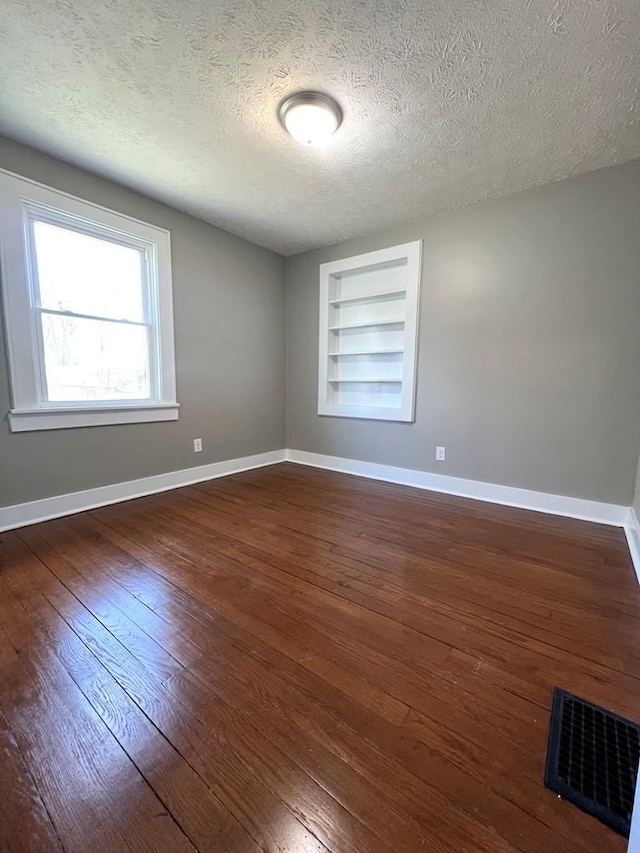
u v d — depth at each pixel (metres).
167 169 2.48
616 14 1.37
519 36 1.47
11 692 1.16
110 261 2.77
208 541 2.24
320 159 2.34
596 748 0.98
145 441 3.09
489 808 0.84
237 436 3.88
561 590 1.74
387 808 0.84
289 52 1.57
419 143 2.16
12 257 2.26
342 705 1.12
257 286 3.92
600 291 2.49
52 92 1.80
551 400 2.73
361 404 3.91
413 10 1.39
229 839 0.78
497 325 2.90
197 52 1.57
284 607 1.60
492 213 2.85
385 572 1.90
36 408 2.43
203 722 1.06
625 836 0.79
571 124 1.98
